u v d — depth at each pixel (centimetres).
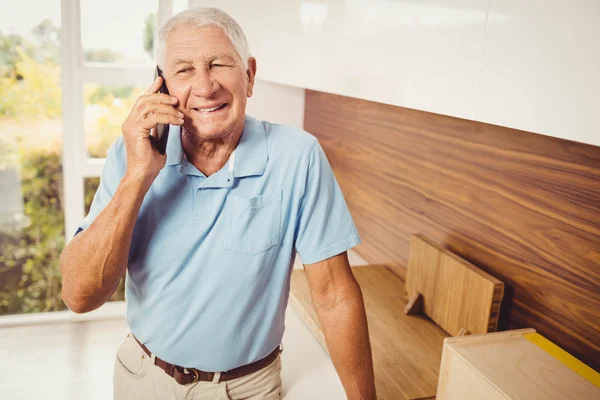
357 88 140
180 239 102
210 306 103
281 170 105
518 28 86
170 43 95
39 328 265
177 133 104
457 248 157
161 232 103
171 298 104
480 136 145
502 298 137
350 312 110
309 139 108
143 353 111
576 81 75
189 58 93
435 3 106
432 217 169
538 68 82
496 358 104
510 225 136
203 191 102
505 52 89
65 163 264
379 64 129
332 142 244
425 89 111
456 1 100
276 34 195
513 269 135
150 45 265
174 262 103
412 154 179
